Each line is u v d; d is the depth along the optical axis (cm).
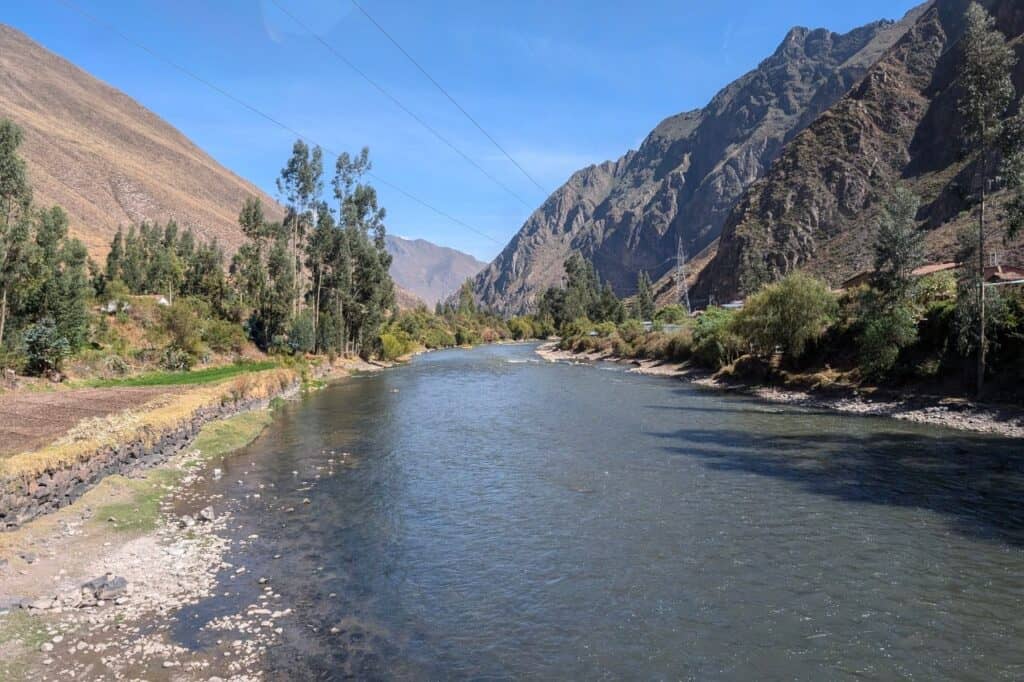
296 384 5681
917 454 2847
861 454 2861
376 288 9431
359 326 9225
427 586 1462
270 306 7819
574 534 1820
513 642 1204
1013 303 3909
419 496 2228
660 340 8488
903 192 4634
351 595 1411
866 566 1571
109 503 2000
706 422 3781
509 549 1706
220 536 1797
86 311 4994
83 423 2425
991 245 8550
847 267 14200
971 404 3712
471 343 16775
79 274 4862
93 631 1214
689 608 1351
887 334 4400
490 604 1370
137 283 8538
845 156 18412
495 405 4656
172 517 1959
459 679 1070
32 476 1792
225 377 4816
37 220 4672
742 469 2591
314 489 2325
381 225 10344
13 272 4106
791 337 5372
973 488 2272
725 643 1204
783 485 2336
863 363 4550
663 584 1472
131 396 3378
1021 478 2398
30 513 1753
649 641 1209
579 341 11488
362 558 1639
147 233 10694
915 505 2075
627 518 1962
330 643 1189
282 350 7581
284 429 3678
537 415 4119
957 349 4066
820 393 4769
